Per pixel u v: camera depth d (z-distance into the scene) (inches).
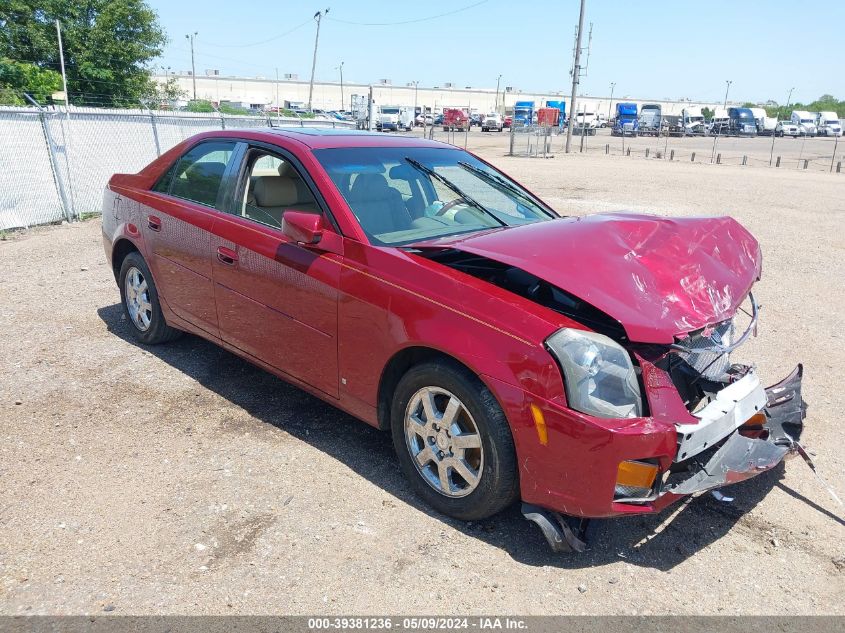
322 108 4658.0
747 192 702.5
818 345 228.1
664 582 110.3
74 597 102.0
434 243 134.2
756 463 117.2
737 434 121.4
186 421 158.4
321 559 112.2
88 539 115.3
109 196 205.2
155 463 139.9
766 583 110.9
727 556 117.6
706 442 109.9
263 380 182.4
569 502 107.5
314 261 138.2
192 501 127.0
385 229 140.9
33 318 227.8
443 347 115.3
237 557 112.0
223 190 165.6
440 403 124.1
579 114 2795.3
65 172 428.5
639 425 103.5
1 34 1120.2
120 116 478.0
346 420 161.8
